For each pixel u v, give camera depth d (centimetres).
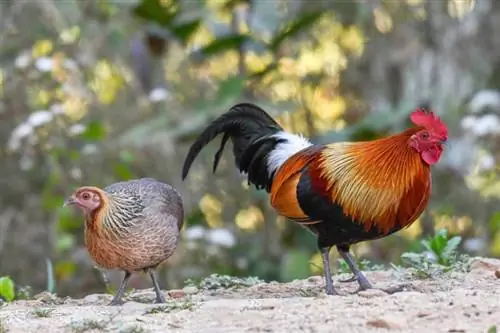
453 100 1938
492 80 1978
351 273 1117
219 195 1900
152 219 951
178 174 1872
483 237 1809
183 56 2009
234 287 1063
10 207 1775
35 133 1619
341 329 790
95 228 947
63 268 1593
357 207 972
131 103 1927
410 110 1736
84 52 1919
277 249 1798
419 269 1055
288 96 2033
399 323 792
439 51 1991
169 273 1625
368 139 1728
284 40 1848
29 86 1739
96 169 1728
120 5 1834
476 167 1817
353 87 2041
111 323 834
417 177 976
